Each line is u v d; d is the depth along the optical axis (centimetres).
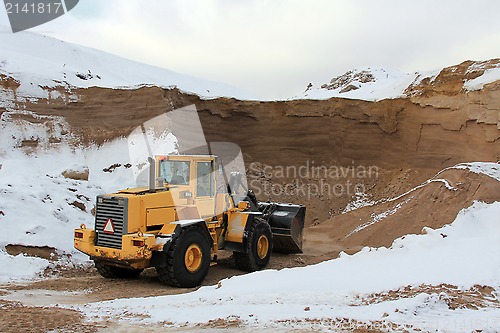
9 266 1008
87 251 963
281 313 614
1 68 1839
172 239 938
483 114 1778
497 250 883
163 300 754
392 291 692
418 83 2103
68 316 637
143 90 1961
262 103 2345
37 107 1833
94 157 1816
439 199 1380
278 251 1387
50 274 1038
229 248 1127
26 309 681
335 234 1667
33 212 1187
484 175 1316
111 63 3067
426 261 848
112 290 919
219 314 624
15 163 1556
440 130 1959
